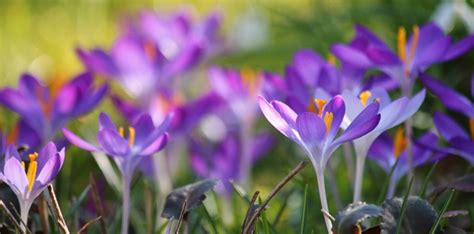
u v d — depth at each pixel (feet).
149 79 5.03
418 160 4.31
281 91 4.62
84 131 5.71
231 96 4.99
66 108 4.47
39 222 4.21
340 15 6.39
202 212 4.27
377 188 5.02
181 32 5.69
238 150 5.02
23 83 4.48
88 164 5.53
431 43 4.32
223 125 5.28
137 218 4.57
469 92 5.50
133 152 4.01
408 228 3.82
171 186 5.08
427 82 4.22
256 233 3.90
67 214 4.17
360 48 4.41
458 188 3.99
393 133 5.27
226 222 4.91
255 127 6.30
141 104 5.03
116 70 5.02
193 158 4.97
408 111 3.91
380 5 6.11
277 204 5.14
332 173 4.45
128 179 4.02
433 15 5.59
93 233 4.40
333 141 3.78
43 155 3.87
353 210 3.74
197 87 6.25
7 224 4.04
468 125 5.20
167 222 4.26
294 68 4.45
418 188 4.72
